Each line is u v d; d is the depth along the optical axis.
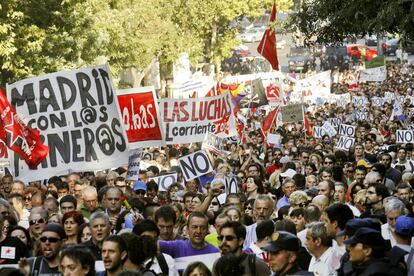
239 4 87.31
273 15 39.22
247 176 25.48
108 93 22.98
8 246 16.19
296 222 17.28
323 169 23.48
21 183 22.19
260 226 15.38
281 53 130.88
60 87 22.98
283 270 12.58
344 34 27.91
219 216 15.11
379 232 12.12
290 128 50.16
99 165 23.02
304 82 67.50
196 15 82.94
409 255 14.02
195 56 84.62
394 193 20.94
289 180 21.67
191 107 31.61
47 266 14.83
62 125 23.02
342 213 14.73
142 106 25.70
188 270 12.56
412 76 99.50
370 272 11.83
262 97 43.12
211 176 25.92
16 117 22.62
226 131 31.80
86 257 12.39
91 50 49.06
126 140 23.05
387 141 38.25
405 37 25.36
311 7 28.17
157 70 92.69
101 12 53.25
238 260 12.66
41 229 16.30
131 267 13.60
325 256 14.20
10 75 43.94
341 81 105.31
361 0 25.41
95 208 19.89
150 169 27.77
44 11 44.09
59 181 23.44
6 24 40.78
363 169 23.48
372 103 63.00
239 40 96.94
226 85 46.25
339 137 38.62
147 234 14.47
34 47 42.44
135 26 61.41
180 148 39.97
